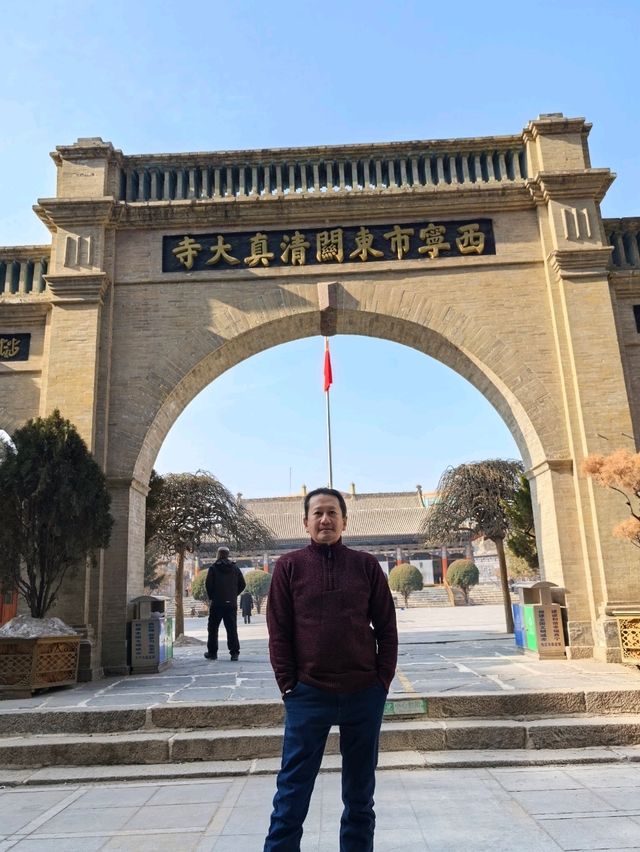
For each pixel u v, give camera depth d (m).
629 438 10.95
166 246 12.33
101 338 11.73
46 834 4.48
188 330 11.91
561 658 10.38
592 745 6.48
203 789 5.57
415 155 12.69
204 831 4.44
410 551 61.47
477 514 21.52
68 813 4.98
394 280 12.10
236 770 6.05
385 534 61.69
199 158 12.59
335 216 12.33
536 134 12.35
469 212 12.34
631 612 9.74
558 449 11.27
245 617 36.53
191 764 6.34
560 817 4.48
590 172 11.86
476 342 11.79
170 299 12.03
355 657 3.34
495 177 12.62
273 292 12.05
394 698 7.00
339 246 12.18
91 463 10.28
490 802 4.87
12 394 11.79
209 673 10.14
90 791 5.65
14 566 9.62
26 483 9.64
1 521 9.59
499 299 11.95
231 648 12.00
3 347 12.02
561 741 6.49
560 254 11.62
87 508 9.93
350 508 68.50
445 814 4.61
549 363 11.63
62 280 11.70
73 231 12.01
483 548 61.25
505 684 7.80
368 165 12.70
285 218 12.32
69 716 6.97
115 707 7.12
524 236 12.19
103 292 11.86
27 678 8.25
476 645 13.57
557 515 10.99
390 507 68.06
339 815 4.64
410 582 48.62
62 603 10.27
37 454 9.84
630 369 11.62
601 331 11.42
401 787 5.34
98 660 10.38
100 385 11.52
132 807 5.09
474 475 21.92
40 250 12.50
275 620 3.45
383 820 4.52
